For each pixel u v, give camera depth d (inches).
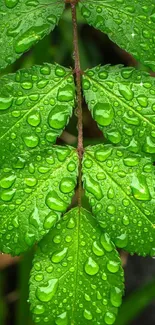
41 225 8.0
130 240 8.2
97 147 8.4
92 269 8.1
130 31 8.6
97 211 8.2
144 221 8.2
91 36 16.5
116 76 8.5
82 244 8.2
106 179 8.2
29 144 8.2
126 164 8.3
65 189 8.2
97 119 8.4
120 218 8.2
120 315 13.1
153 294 13.2
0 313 15.5
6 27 8.5
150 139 8.3
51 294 8.1
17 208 8.0
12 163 8.2
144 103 8.4
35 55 12.2
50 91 8.3
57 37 15.8
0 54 8.5
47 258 8.2
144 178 8.2
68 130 16.0
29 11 8.6
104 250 8.2
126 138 8.3
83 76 8.5
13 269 16.4
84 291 8.1
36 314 8.1
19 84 8.3
